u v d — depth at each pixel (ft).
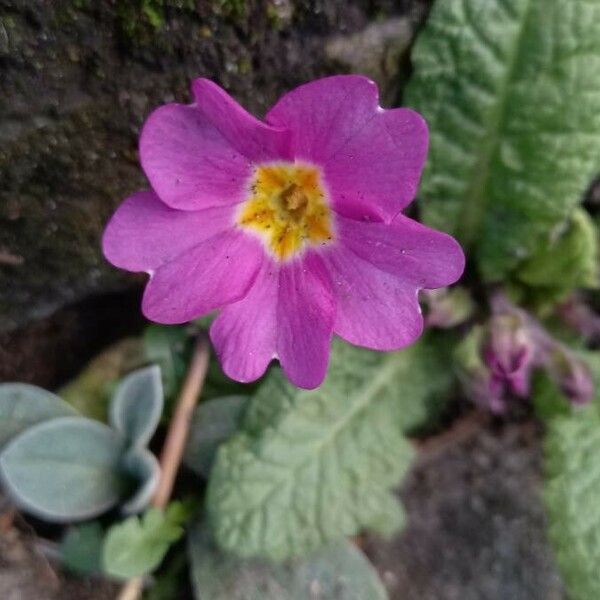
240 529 0.19
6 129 0.17
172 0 0.15
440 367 0.22
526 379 0.20
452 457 0.23
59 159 0.17
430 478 0.23
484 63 0.18
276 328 0.16
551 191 0.19
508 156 0.19
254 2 0.16
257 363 0.16
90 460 0.20
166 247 0.15
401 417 0.21
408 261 0.15
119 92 0.17
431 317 0.21
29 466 0.19
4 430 0.20
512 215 0.20
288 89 0.18
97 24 0.16
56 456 0.19
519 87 0.18
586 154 0.19
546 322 0.22
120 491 0.20
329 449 0.20
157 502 0.20
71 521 0.20
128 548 0.19
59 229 0.19
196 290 0.16
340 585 0.20
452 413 0.23
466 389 0.21
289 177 0.16
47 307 0.21
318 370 0.16
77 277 0.20
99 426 0.20
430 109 0.19
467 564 0.22
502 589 0.22
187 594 0.21
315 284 0.16
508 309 0.21
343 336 0.16
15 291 0.20
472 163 0.19
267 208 0.16
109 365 0.21
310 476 0.20
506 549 0.22
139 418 0.20
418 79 0.18
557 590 0.22
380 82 0.18
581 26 0.18
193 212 0.16
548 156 0.19
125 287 0.21
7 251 0.19
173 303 0.16
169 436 0.20
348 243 0.16
